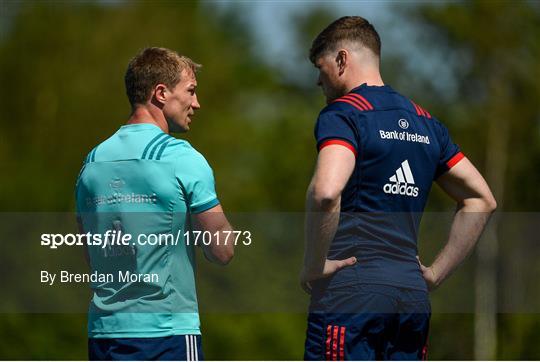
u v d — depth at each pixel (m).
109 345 15.62
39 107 85.31
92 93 86.12
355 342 14.88
